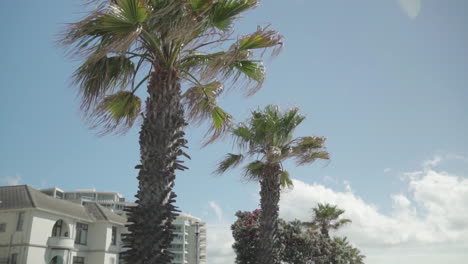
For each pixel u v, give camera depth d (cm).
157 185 610
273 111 1501
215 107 854
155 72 673
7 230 2853
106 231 3553
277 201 1416
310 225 2734
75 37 569
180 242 9206
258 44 679
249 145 1442
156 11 593
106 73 675
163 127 640
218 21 662
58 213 3086
